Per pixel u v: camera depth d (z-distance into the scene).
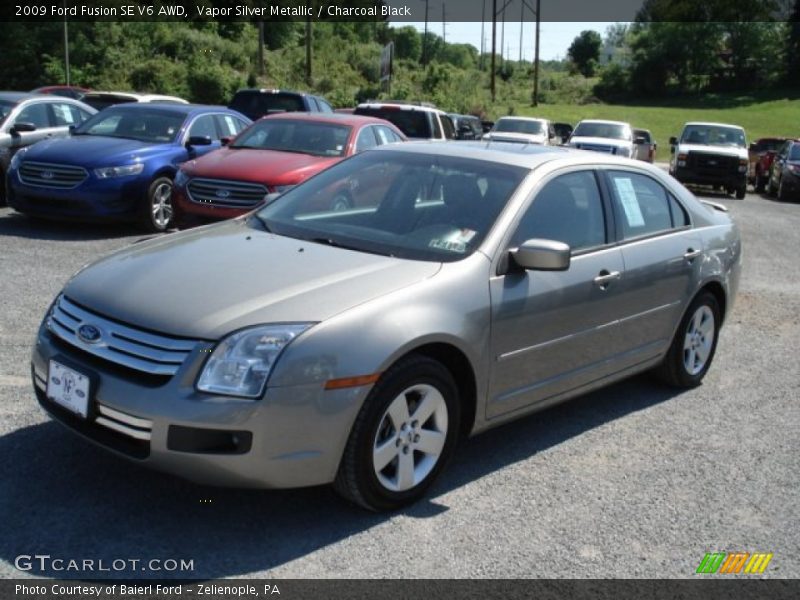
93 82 44.22
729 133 25.02
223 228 4.77
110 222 10.55
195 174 9.63
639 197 5.41
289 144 10.62
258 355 3.40
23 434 4.41
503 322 4.19
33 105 12.70
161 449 3.37
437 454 3.99
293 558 3.45
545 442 4.91
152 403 3.37
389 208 4.70
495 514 3.95
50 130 12.81
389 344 3.62
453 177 4.77
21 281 7.69
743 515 4.14
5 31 44.81
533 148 5.28
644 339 5.34
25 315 6.59
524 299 4.29
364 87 58.19
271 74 57.84
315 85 56.84
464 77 72.56
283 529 3.66
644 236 5.30
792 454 4.95
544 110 69.25
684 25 95.81
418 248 4.29
